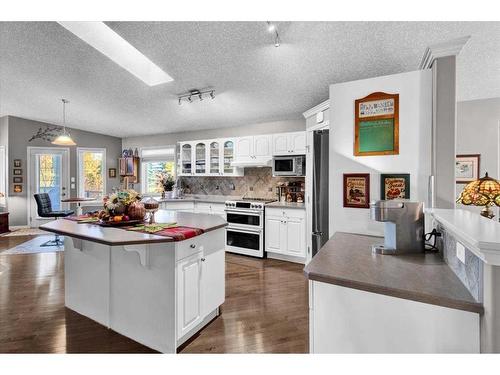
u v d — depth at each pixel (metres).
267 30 2.52
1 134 6.32
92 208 6.64
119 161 6.99
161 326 1.95
